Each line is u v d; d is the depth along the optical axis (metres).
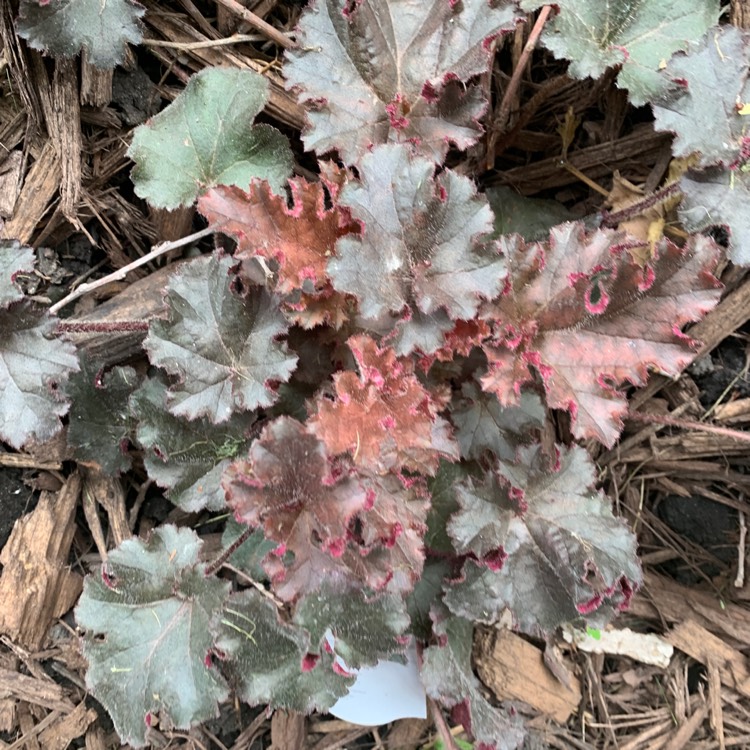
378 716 0.41
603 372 0.36
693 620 0.47
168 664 0.36
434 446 0.35
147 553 0.37
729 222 0.36
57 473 0.43
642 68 0.38
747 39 0.36
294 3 0.42
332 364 0.38
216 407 0.35
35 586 0.42
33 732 0.42
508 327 0.36
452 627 0.40
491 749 0.38
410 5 0.37
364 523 0.32
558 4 0.37
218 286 0.36
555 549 0.37
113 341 0.41
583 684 0.47
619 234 0.37
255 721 0.44
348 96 0.37
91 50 0.38
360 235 0.33
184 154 0.39
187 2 0.41
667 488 0.47
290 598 0.30
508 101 0.42
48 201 0.41
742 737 0.46
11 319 0.36
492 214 0.34
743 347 0.46
